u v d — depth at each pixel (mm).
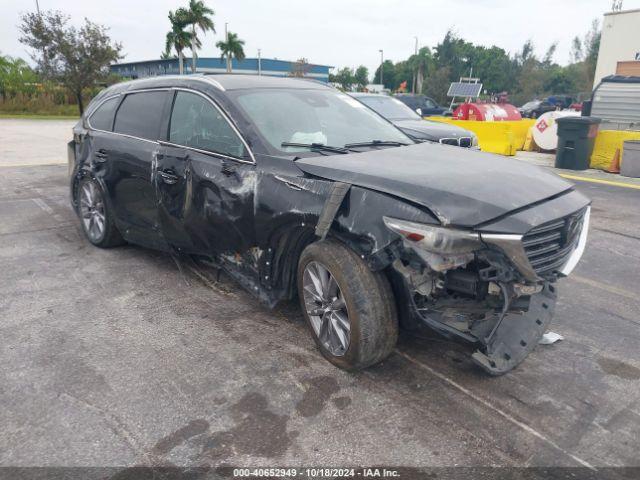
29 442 2607
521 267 2691
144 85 4887
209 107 3980
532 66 80250
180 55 52375
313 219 3096
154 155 4348
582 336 3750
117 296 4340
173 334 3705
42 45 31375
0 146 14680
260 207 3416
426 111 26500
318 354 3438
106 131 5137
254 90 4098
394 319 2992
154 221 4504
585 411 2881
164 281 4648
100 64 32625
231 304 4199
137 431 2691
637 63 24125
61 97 34688
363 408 2887
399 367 3285
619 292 4559
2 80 33562
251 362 3342
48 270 4914
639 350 3551
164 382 3125
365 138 4070
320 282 3246
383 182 2932
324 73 87062
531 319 3256
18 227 6367
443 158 3537
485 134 14172
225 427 2729
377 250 2783
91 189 5391
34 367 3268
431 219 2652
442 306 2895
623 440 2654
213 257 4176
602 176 10719
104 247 5488
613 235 6301
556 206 2945
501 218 2684
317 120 4055
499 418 2812
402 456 2529
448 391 3045
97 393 3008
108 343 3572
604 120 13539
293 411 2859
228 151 3746
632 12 23812
